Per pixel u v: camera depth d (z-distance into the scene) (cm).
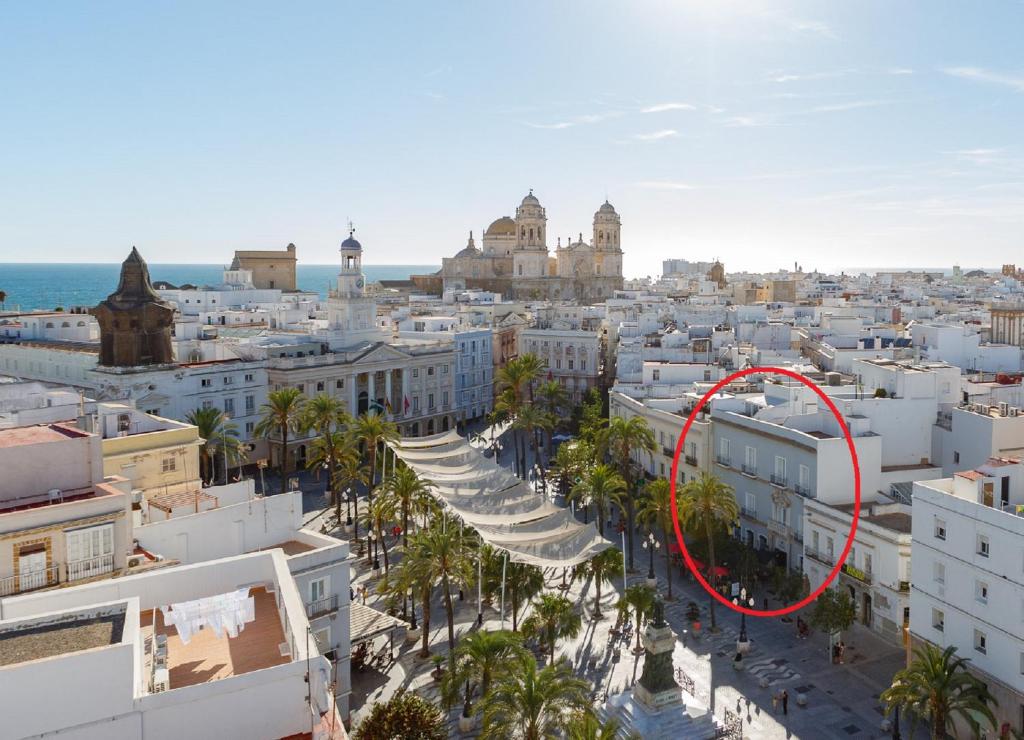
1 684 2480
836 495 7156
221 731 2750
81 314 15175
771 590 7506
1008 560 4644
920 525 5300
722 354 12419
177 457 6862
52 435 4656
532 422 11475
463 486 8638
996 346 11700
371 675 5984
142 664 2991
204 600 3262
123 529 4309
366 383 13425
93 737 2584
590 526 7094
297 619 3175
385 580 6638
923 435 7725
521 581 6444
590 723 4038
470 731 5278
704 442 8762
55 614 2933
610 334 16612
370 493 9125
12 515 3988
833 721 5341
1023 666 4569
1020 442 6844
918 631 5347
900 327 15612
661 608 5241
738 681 5894
